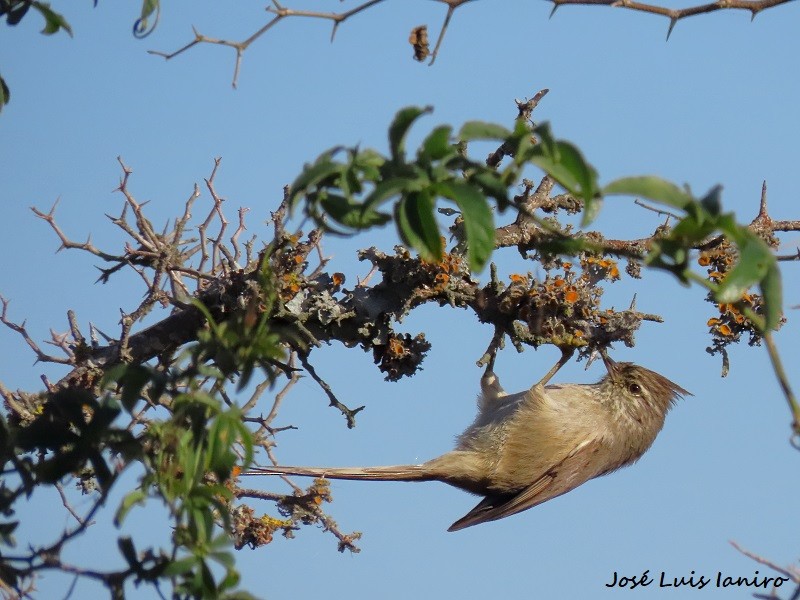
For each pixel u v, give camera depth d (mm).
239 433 6176
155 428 6234
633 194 5254
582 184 5156
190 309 10359
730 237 5367
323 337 10602
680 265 5422
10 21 7711
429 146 5414
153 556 6141
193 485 6117
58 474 6551
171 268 10477
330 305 10367
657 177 5293
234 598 6172
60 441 6574
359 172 5492
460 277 10711
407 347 10547
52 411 6586
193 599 6168
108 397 6586
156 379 6211
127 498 6016
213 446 6086
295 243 9867
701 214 5254
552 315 10641
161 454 6152
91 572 6109
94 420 6504
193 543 6141
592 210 5148
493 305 10734
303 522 11125
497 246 10766
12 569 6117
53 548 6160
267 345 6148
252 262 10617
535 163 5234
